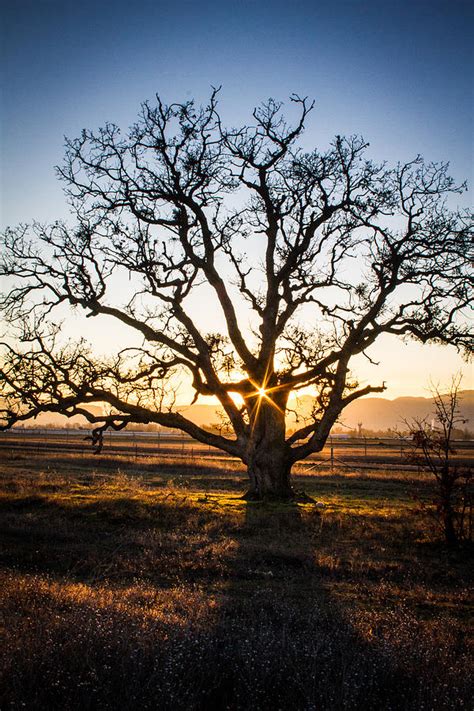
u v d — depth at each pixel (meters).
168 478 34.91
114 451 64.44
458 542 15.74
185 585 11.24
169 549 14.29
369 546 15.41
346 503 23.42
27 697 5.75
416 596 10.85
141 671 6.16
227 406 24.72
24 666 6.17
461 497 16.56
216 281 24.56
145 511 19.48
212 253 24.50
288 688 6.23
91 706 5.77
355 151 24.14
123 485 28.42
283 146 24.48
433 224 23.88
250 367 24.86
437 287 24.03
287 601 10.09
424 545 15.70
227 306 24.78
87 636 6.82
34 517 18.36
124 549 14.52
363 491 28.62
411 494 18.09
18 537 15.76
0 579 10.16
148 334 24.30
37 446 71.50
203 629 7.45
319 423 24.25
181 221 23.64
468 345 23.98
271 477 24.14
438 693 6.02
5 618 7.73
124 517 18.58
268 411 24.58
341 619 8.59
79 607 8.16
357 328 23.95
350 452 69.88
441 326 24.00
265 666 6.40
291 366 25.50
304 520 18.52
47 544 14.94
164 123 23.95
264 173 24.56
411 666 6.68
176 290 24.08
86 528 17.12
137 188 24.25
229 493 26.67
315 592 11.01
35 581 9.88
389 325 24.27
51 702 5.83
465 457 56.94
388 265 23.67
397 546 15.59
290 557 13.79
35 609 8.32
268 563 13.41
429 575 12.55
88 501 21.61
